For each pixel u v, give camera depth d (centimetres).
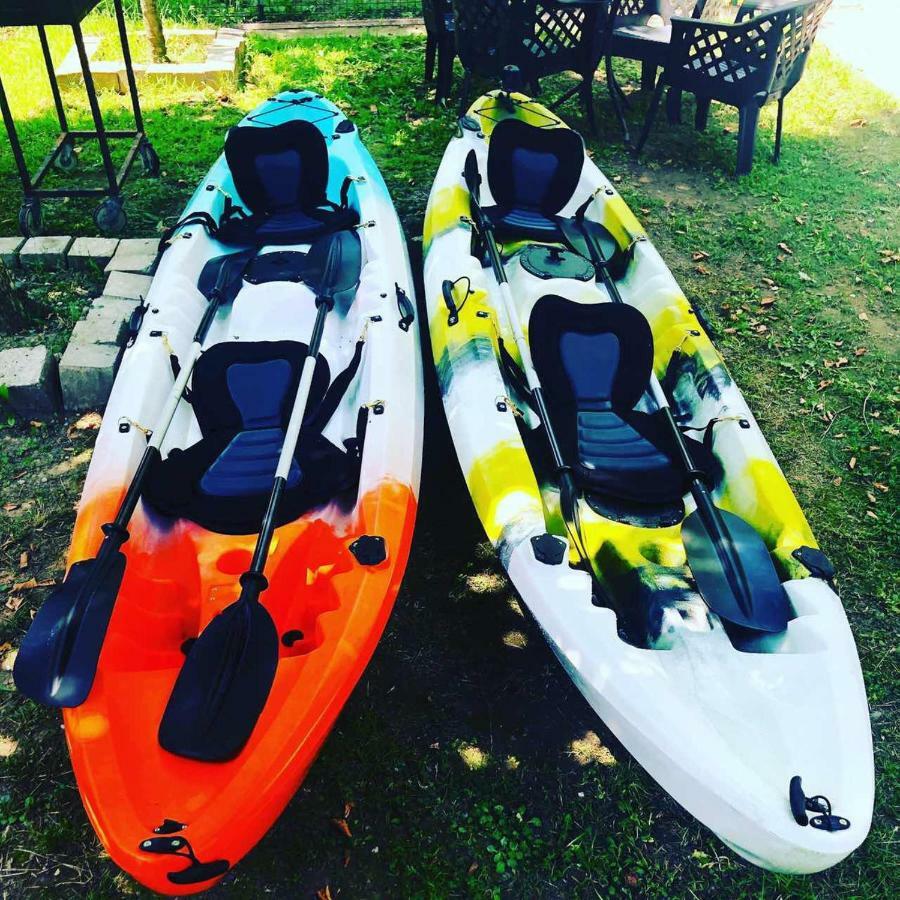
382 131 643
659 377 370
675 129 692
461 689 298
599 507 302
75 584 235
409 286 398
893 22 952
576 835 260
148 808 197
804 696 230
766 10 606
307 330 373
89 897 239
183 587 277
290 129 448
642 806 268
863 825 201
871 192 610
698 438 335
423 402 341
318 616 250
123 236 506
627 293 411
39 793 260
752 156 616
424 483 380
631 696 227
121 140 611
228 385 321
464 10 596
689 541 274
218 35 793
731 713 232
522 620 323
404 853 253
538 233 430
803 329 477
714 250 539
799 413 423
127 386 318
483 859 253
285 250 430
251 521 288
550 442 300
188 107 661
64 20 443
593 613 246
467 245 399
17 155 472
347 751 277
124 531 254
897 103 744
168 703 214
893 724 294
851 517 371
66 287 457
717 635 252
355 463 309
